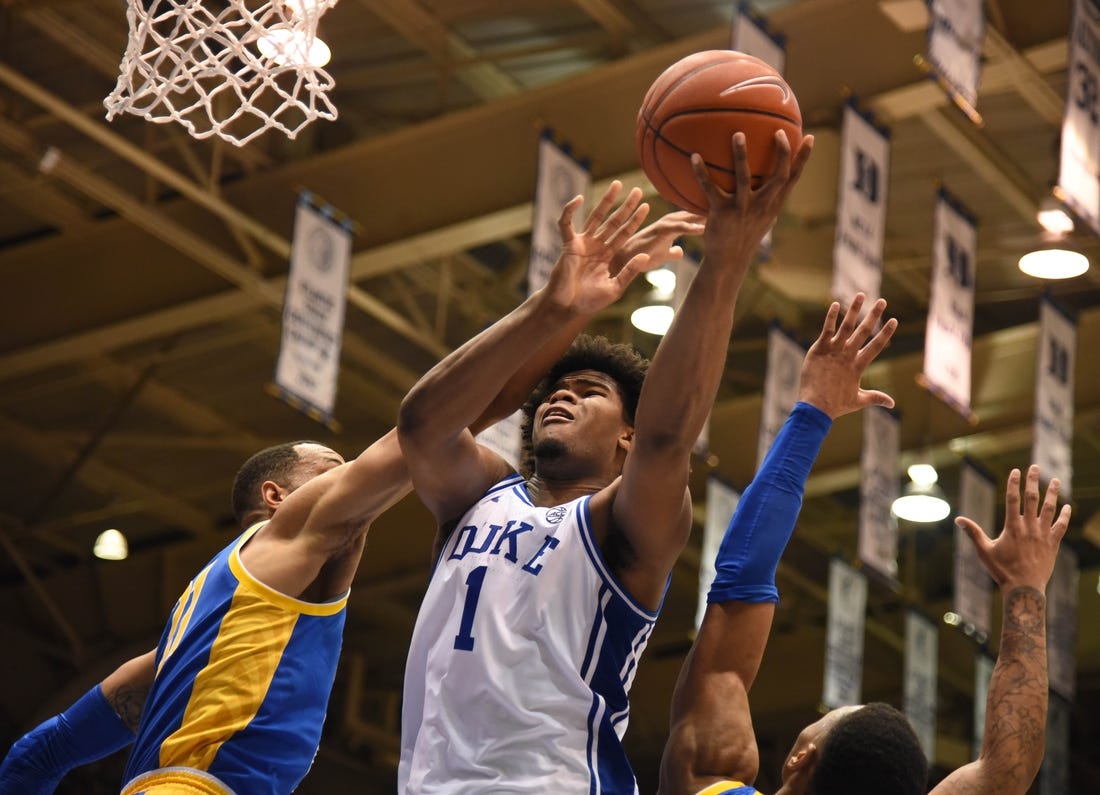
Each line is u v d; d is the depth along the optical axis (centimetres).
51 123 1404
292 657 377
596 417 364
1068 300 1680
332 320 1259
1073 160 1141
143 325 1444
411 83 1411
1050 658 1648
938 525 2070
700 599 1485
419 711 337
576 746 318
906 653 1798
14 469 1883
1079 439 1861
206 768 361
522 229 1317
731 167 329
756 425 1666
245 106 457
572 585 330
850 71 1205
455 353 344
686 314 327
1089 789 2170
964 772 363
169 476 1922
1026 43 1202
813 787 346
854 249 1169
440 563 349
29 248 1482
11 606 2031
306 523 387
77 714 416
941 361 1295
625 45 1347
